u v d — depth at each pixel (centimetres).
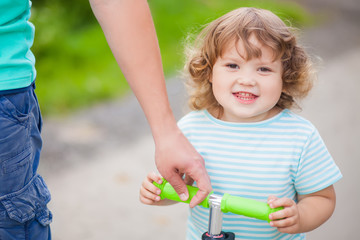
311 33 767
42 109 418
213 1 747
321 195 149
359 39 762
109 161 350
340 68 599
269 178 147
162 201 158
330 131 409
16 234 135
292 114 154
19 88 124
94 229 277
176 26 639
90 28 613
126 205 302
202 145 155
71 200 303
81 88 460
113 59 535
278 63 145
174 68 533
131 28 124
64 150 358
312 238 267
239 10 153
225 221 151
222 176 151
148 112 129
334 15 914
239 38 142
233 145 151
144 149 370
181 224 287
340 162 352
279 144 148
